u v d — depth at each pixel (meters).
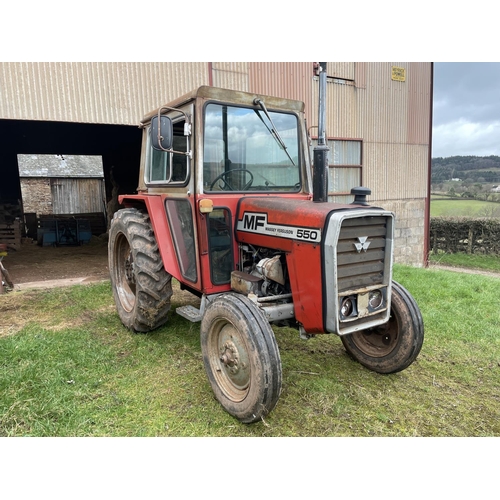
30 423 2.47
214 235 3.06
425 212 10.80
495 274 11.71
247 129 3.21
